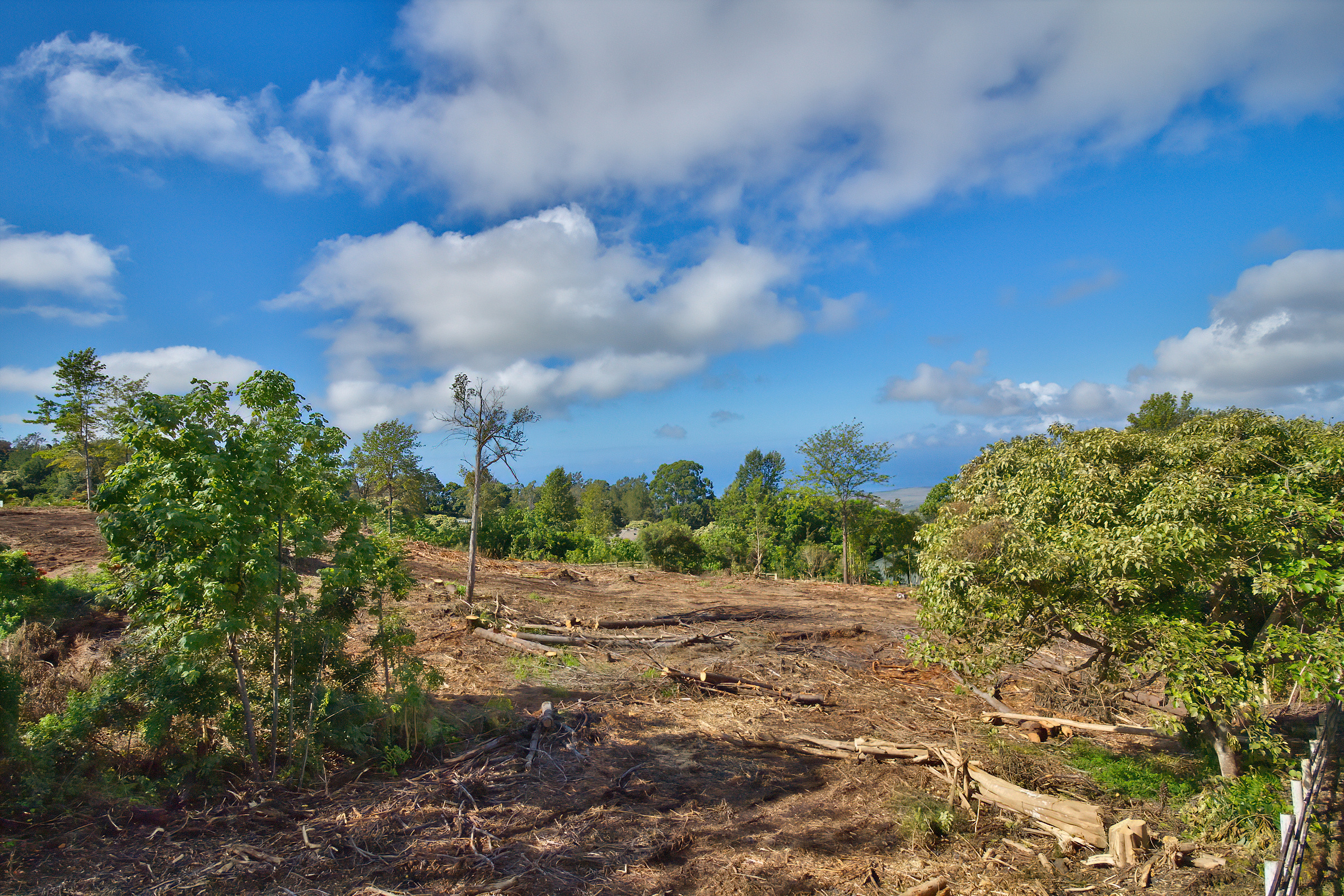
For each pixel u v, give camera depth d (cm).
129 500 605
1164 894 568
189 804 633
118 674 662
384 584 789
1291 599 653
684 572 3409
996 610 733
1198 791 766
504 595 2019
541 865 583
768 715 1048
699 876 579
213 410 654
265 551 625
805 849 635
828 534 4078
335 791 689
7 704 597
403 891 529
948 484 3975
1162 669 668
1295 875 535
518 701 1053
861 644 1627
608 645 1477
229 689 699
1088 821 646
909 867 607
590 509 6431
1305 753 810
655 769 823
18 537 2002
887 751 862
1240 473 720
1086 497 716
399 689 973
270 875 536
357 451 2891
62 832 566
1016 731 991
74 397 2495
